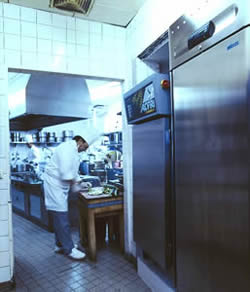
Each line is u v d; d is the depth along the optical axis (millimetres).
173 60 1489
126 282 2139
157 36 1922
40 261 2609
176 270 1562
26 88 3268
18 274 2332
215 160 1169
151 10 2002
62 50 2281
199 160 1286
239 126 1027
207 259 1239
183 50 1382
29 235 3504
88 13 2217
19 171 5402
